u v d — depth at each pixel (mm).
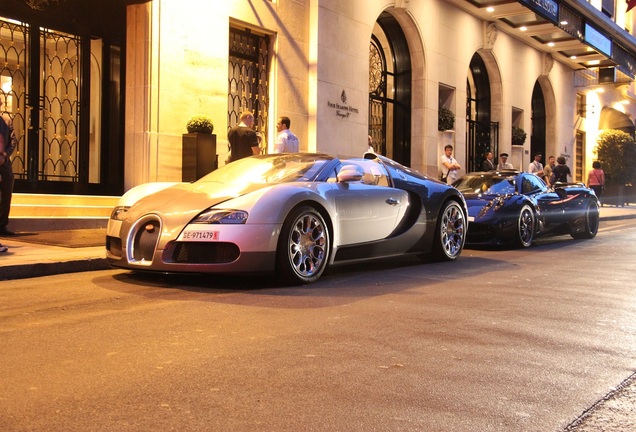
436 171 17391
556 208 10008
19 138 9875
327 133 13555
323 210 5410
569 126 26312
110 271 5902
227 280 5344
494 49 20172
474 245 9367
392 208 6293
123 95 10641
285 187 5203
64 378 2707
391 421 2275
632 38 26188
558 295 4934
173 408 2363
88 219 9031
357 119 14406
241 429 2174
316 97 13227
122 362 2947
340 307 4293
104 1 10398
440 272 6227
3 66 9656
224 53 11383
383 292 4938
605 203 28594
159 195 5402
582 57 24406
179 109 10656
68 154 10414
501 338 3516
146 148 10234
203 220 4863
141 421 2230
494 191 9359
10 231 7836
